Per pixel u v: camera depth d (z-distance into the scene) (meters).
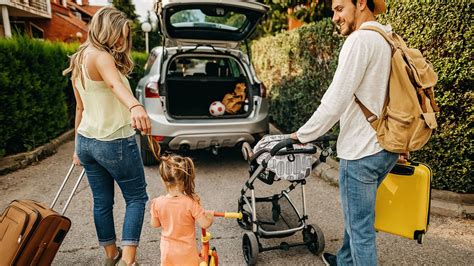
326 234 2.90
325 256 2.47
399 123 1.62
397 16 3.38
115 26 1.96
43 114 5.20
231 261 2.53
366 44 1.60
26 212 1.92
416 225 2.00
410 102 1.64
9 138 4.48
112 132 2.04
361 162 1.74
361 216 1.83
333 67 4.37
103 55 1.92
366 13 1.75
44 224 1.90
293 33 5.82
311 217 3.20
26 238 1.86
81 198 3.61
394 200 2.06
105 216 2.28
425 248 2.65
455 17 2.92
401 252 2.61
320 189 3.89
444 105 3.12
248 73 4.57
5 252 1.87
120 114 2.06
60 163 4.79
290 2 6.50
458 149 3.18
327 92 1.70
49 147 5.29
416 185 1.98
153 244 2.74
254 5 4.03
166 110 4.07
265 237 2.53
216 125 4.12
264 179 2.51
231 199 3.64
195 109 5.29
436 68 3.09
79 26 16.31
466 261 2.48
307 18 6.70
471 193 3.27
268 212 3.27
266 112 4.52
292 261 2.52
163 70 4.18
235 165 4.79
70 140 6.16
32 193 3.73
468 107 3.04
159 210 1.89
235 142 4.30
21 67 4.57
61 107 5.87
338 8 1.79
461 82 3.02
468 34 2.88
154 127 3.99
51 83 5.50
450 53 3.01
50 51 5.43
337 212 3.30
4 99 4.30
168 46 4.96
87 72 1.95
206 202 3.55
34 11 12.86
